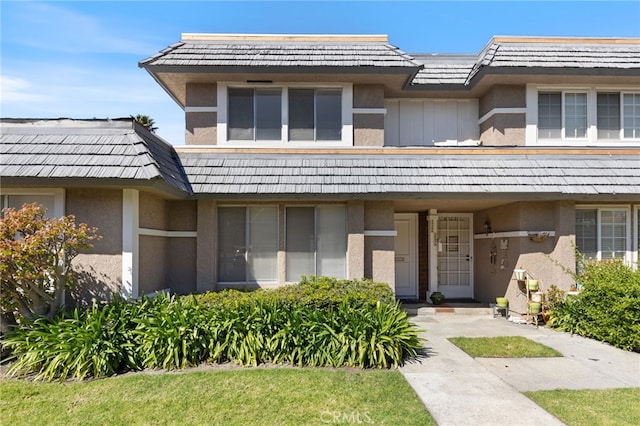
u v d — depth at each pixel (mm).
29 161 7879
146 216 8992
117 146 8305
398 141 13609
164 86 12000
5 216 7293
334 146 11258
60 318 7160
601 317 8461
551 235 10625
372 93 11797
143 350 6695
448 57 14102
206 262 10047
